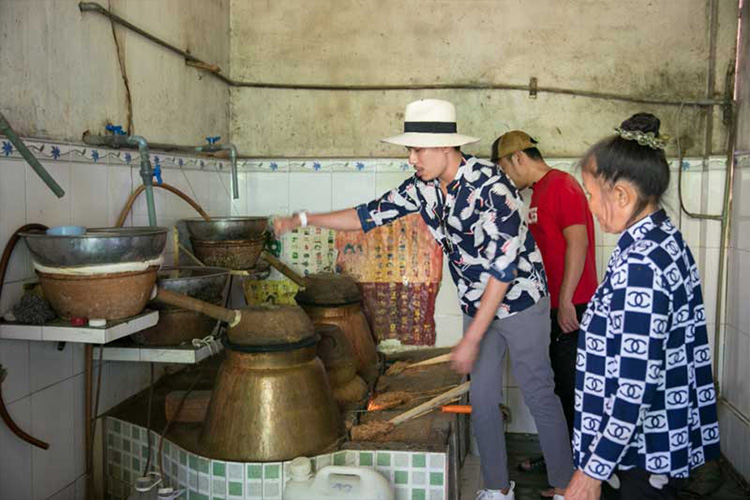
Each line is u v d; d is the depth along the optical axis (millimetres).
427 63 3648
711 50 3434
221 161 3631
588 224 2844
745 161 3219
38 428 2215
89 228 2322
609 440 1428
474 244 2379
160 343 2379
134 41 2773
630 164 1469
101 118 2551
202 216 3367
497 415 2557
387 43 3664
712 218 3428
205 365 3242
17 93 2094
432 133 2242
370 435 2410
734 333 3318
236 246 2900
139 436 2490
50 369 2271
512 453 3357
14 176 2076
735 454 3170
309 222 2629
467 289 2494
